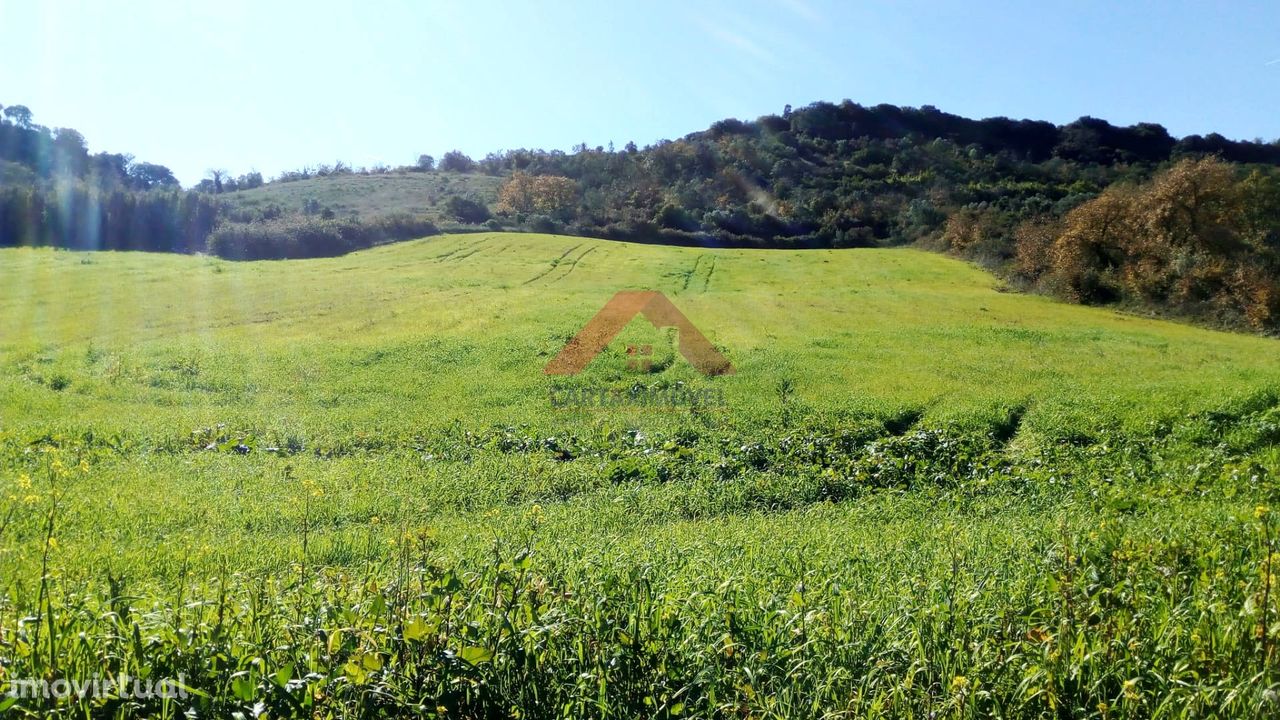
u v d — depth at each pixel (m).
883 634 5.10
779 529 10.30
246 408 18.50
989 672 4.60
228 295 35.31
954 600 5.51
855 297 41.19
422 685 4.24
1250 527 7.25
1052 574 6.00
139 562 7.89
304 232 53.25
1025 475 13.83
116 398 19.00
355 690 4.10
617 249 57.47
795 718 4.28
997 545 8.23
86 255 45.91
